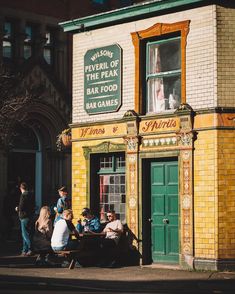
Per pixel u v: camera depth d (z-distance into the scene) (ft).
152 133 55.88
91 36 61.62
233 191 51.80
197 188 52.80
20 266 54.70
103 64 60.34
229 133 52.08
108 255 55.72
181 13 55.06
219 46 52.75
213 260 51.52
